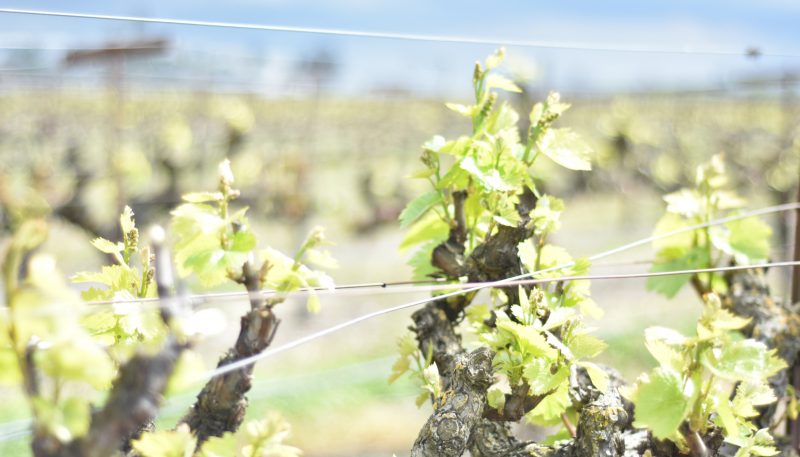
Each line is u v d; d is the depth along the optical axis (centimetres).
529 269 138
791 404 152
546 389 126
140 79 567
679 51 170
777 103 1167
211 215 124
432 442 126
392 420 473
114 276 131
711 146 1120
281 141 984
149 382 108
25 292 107
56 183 714
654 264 161
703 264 158
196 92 845
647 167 1013
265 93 611
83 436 106
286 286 126
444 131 1315
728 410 125
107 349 122
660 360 125
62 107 939
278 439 117
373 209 847
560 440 141
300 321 646
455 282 142
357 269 780
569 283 136
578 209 1049
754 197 924
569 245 866
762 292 158
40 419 106
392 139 1261
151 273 130
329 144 1145
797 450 153
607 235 926
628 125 1051
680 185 995
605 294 693
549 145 140
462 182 141
